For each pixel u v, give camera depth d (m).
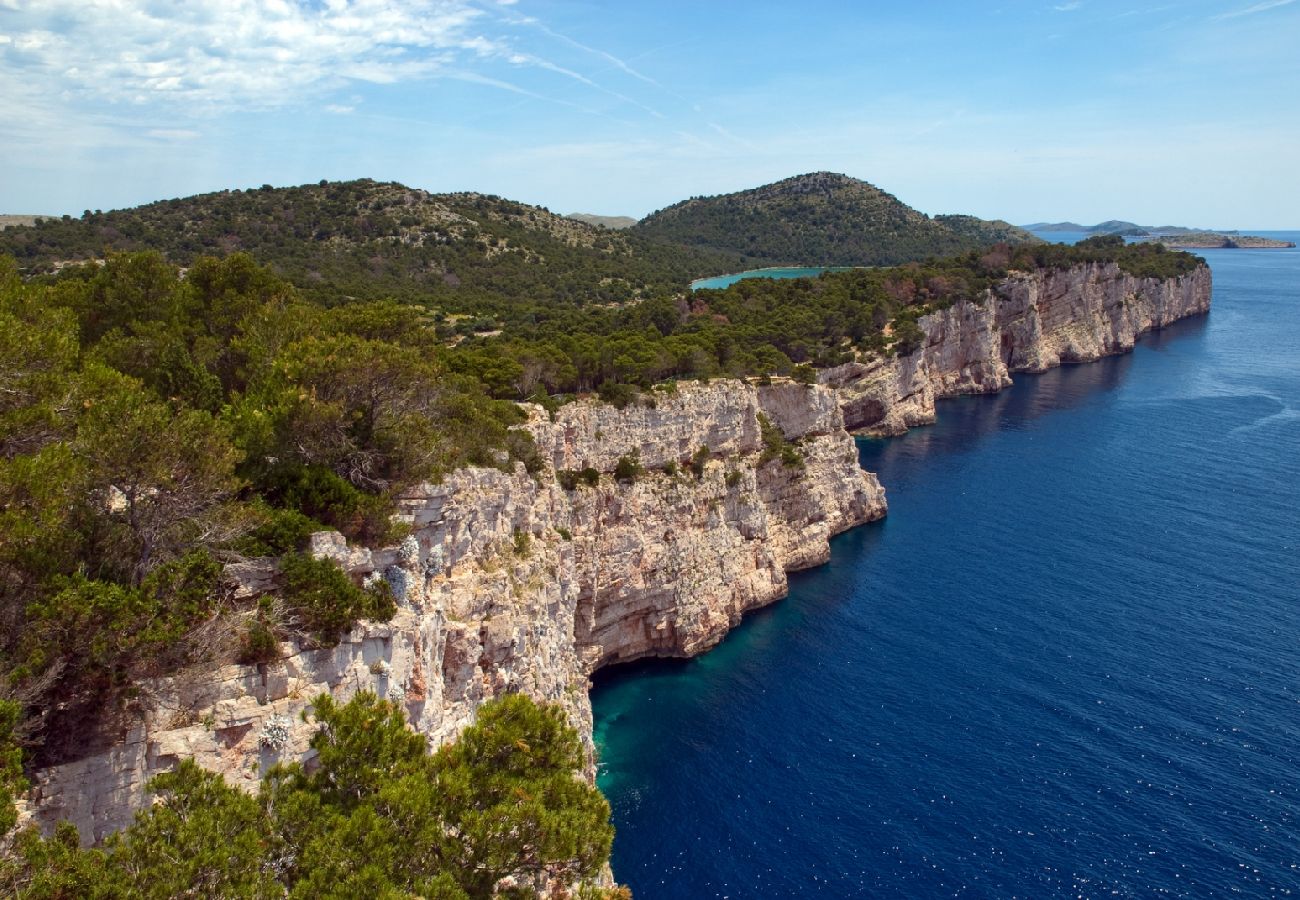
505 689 35.66
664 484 62.28
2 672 17.27
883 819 42.19
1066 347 171.25
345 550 26.02
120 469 20.84
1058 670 54.31
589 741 45.31
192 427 22.67
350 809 17.05
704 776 46.50
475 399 49.59
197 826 14.70
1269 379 146.88
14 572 18.92
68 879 13.05
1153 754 45.41
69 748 18.84
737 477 68.31
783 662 59.09
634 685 57.31
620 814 43.62
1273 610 61.06
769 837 41.50
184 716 20.92
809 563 75.50
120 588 19.39
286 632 23.44
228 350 39.56
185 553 22.12
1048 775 44.34
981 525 82.44
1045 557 73.12
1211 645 56.31
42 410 21.92
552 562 44.38
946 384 147.25
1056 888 37.19
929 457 108.44
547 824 17.19
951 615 63.59
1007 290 162.00
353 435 30.38
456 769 18.45
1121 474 96.06
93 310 41.12
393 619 26.47
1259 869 37.41
